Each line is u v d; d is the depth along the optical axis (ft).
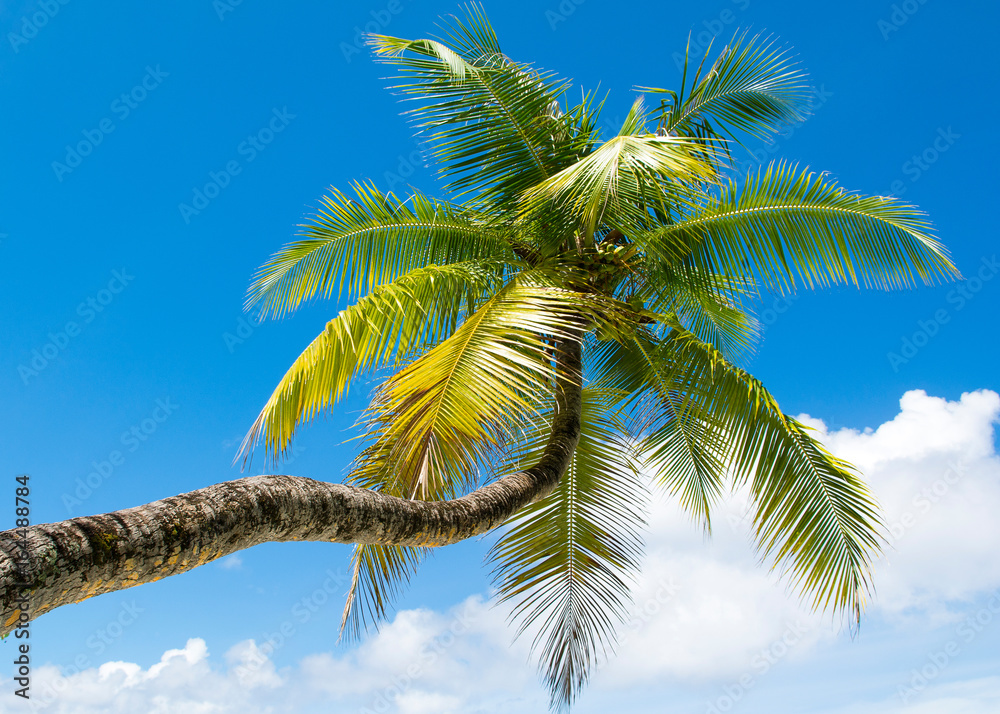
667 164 14.17
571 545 23.54
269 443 15.37
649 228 19.79
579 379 19.45
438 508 11.79
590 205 16.21
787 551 21.07
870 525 20.99
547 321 14.43
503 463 20.07
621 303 19.69
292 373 16.07
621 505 23.82
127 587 6.16
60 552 5.59
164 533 6.41
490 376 12.87
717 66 22.65
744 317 28.45
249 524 7.38
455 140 20.75
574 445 18.35
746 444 21.97
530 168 21.38
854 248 20.40
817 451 21.83
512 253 21.65
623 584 22.75
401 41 20.22
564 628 22.36
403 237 21.31
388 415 12.99
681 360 22.41
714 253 20.94
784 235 20.59
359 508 9.48
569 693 21.62
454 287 18.40
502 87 20.43
